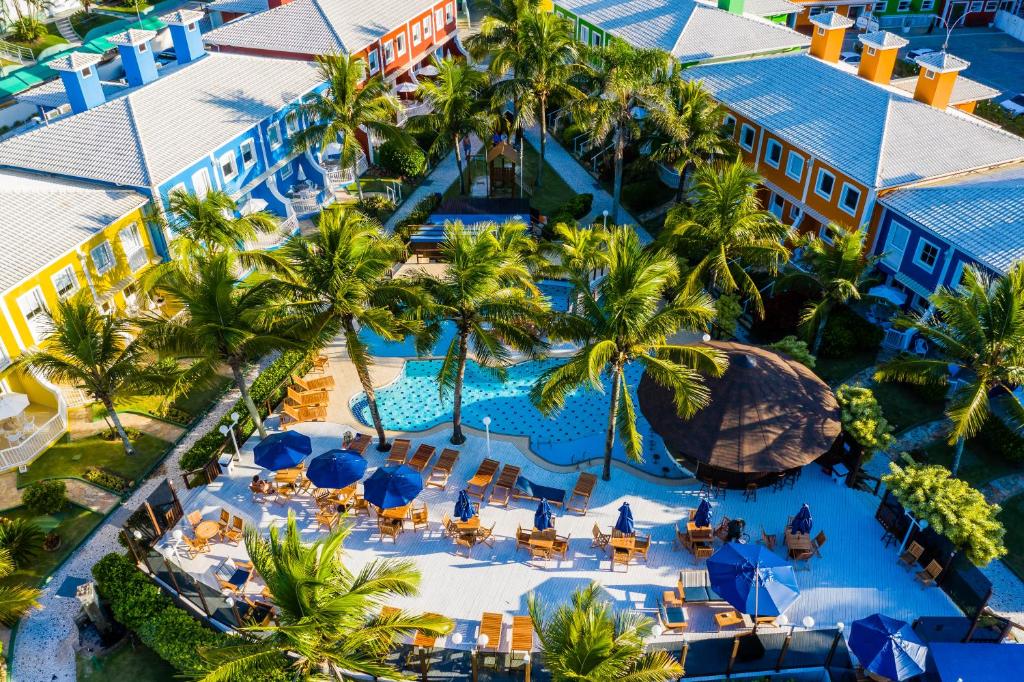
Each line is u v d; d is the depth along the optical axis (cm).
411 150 5094
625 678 2012
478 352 2941
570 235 3631
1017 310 2750
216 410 3700
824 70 4906
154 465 3391
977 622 2481
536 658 2473
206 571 2786
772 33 5666
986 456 3350
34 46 7631
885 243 4191
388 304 2961
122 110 4275
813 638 2538
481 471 3131
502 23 5509
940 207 3897
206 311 2908
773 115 4772
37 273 3438
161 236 4056
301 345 2903
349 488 3027
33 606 2791
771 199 4994
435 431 3431
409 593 2097
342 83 4553
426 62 6881
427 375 3838
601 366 2664
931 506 2667
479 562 2812
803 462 2916
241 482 3162
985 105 6500
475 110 5109
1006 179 3962
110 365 3266
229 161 4497
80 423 3597
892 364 3062
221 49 5762
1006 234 3634
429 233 4672
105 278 3812
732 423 2973
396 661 2470
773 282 4012
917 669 2270
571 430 3516
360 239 2894
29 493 3125
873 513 3009
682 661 2377
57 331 3161
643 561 2814
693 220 3672
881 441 3039
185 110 4425
